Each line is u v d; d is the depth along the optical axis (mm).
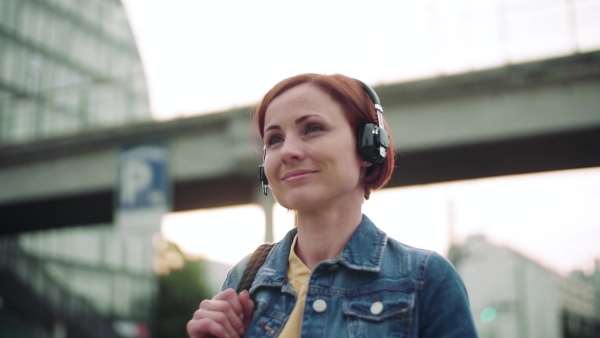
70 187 13930
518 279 17156
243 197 13867
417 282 1067
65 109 17828
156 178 10148
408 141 10422
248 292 1188
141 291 27984
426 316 1055
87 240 29609
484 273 17500
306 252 1178
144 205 10094
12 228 18000
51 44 28484
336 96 1146
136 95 17188
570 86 9664
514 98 9969
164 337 26406
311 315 1070
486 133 10008
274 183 1142
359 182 1199
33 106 17328
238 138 12023
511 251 17359
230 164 12164
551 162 10852
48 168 14227
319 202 1106
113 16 32688
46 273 18797
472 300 17375
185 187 13195
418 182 11891
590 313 30719
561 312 28828
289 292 1139
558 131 9617
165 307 26953
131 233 10133
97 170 13766
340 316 1059
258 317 1139
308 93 1133
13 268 18031
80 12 30562
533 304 17375
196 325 1136
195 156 12508
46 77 27812
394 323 1032
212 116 12383
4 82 25344
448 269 1089
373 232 1161
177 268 27953
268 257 1249
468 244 17938
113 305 28094
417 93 10492
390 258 1117
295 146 1103
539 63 9727
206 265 29719
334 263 1102
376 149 1166
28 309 18125
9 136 16734
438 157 10820
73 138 14023
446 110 10336
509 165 11062
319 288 1092
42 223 17281
